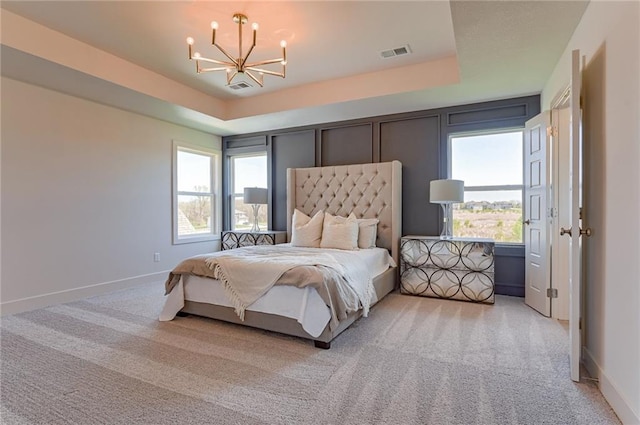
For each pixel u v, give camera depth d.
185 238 5.44
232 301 2.94
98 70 3.42
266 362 2.33
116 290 4.39
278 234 5.24
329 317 2.55
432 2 2.65
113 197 4.39
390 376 2.13
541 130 3.40
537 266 3.46
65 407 1.80
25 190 3.55
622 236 1.72
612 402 1.78
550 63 3.10
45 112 3.71
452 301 3.85
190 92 4.48
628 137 1.66
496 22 2.42
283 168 5.63
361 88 4.09
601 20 1.99
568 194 3.19
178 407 1.80
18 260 3.49
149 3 2.66
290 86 4.46
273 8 2.72
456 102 4.23
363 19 2.88
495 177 4.27
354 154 5.05
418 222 4.60
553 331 2.88
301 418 1.71
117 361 2.34
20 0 2.61
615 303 1.79
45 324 3.09
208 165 6.03
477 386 2.00
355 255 3.57
